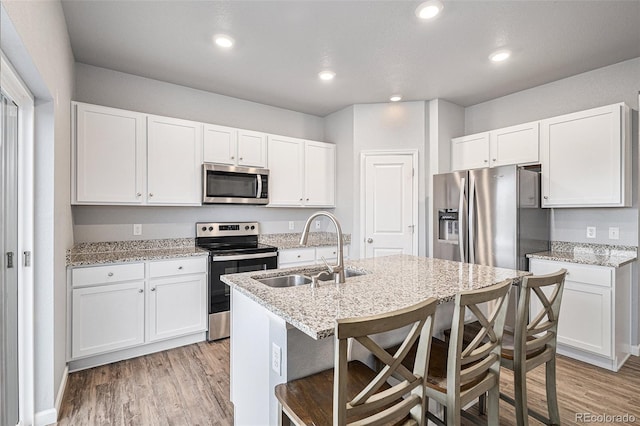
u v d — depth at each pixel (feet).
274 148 12.64
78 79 9.78
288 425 4.35
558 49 8.99
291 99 12.98
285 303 4.71
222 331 10.48
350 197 13.71
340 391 3.08
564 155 9.87
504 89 11.86
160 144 10.16
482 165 12.09
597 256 9.55
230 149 11.54
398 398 3.55
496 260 10.08
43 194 6.25
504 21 7.72
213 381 7.94
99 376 8.11
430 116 13.03
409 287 5.66
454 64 9.93
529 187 10.09
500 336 4.94
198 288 10.13
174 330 9.69
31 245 6.14
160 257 9.44
